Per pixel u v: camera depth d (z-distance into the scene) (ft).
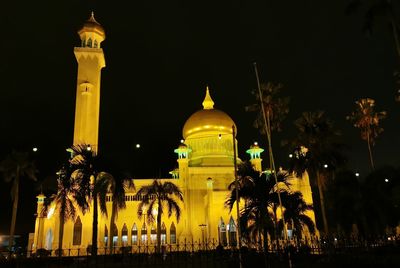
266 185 130.00
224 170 275.59
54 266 135.03
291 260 123.13
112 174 136.46
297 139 179.73
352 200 154.92
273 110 173.58
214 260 128.16
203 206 258.37
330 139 174.60
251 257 119.65
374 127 223.30
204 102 334.65
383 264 101.40
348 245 135.85
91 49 265.34
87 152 138.82
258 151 279.08
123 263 141.08
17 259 129.80
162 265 135.03
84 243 214.28
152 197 192.95
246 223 128.57
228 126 308.19
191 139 305.73
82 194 135.85
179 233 244.42
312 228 142.20
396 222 150.92
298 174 174.50
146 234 246.27
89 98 255.09
